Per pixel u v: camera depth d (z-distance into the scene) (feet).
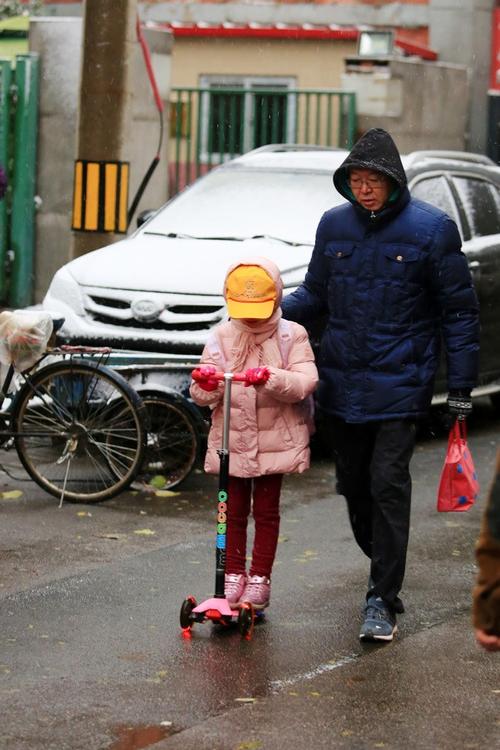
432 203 54.65
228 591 32.45
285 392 31.50
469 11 106.63
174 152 97.04
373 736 25.62
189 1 112.68
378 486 31.24
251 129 92.32
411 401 31.35
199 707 26.94
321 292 33.09
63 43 79.46
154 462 45.55
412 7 108.37
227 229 52.95
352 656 29.99
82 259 50.80
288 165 56.44
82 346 48.32
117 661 29.45
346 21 110.22
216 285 47.96
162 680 28.37
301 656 29.96
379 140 31.14
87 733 25.57
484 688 28.12
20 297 80.79
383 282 31.42
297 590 34.81
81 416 43.62
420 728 26.03
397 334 31.45
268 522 32.63
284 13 111.24
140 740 25.29
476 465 50.39
